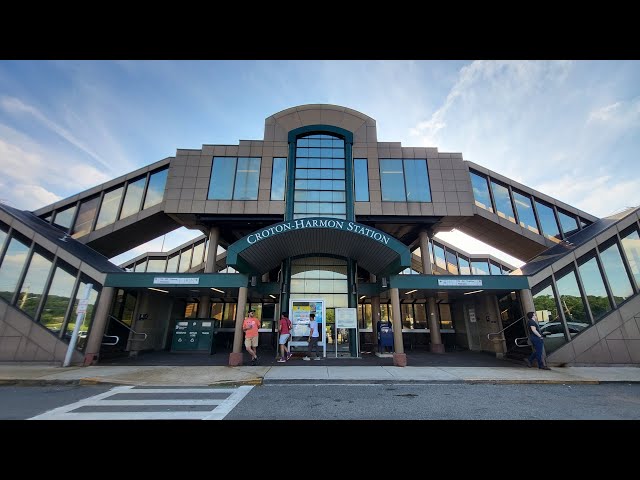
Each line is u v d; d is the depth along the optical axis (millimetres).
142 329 14984
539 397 7066
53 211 18094
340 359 12875
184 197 17672
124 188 18766
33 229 12680
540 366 10727
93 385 8211
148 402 6473
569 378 9031
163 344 17312
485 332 16172
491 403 6480
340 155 18766
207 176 18109
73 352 11242
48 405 6199
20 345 11352
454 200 18125
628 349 11547
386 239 11945
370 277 19688
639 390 7902
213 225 18797
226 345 19250
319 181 18141
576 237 17094
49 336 11523
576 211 18750
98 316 11727
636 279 12383
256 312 20000
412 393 7395
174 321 18547
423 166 18828
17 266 12172
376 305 18797
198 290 15172
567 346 11586
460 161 18922
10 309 11656
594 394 7426
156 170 19125
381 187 18281
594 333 11758
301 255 15984
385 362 12094
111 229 17844
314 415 5574
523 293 12367
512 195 19359
